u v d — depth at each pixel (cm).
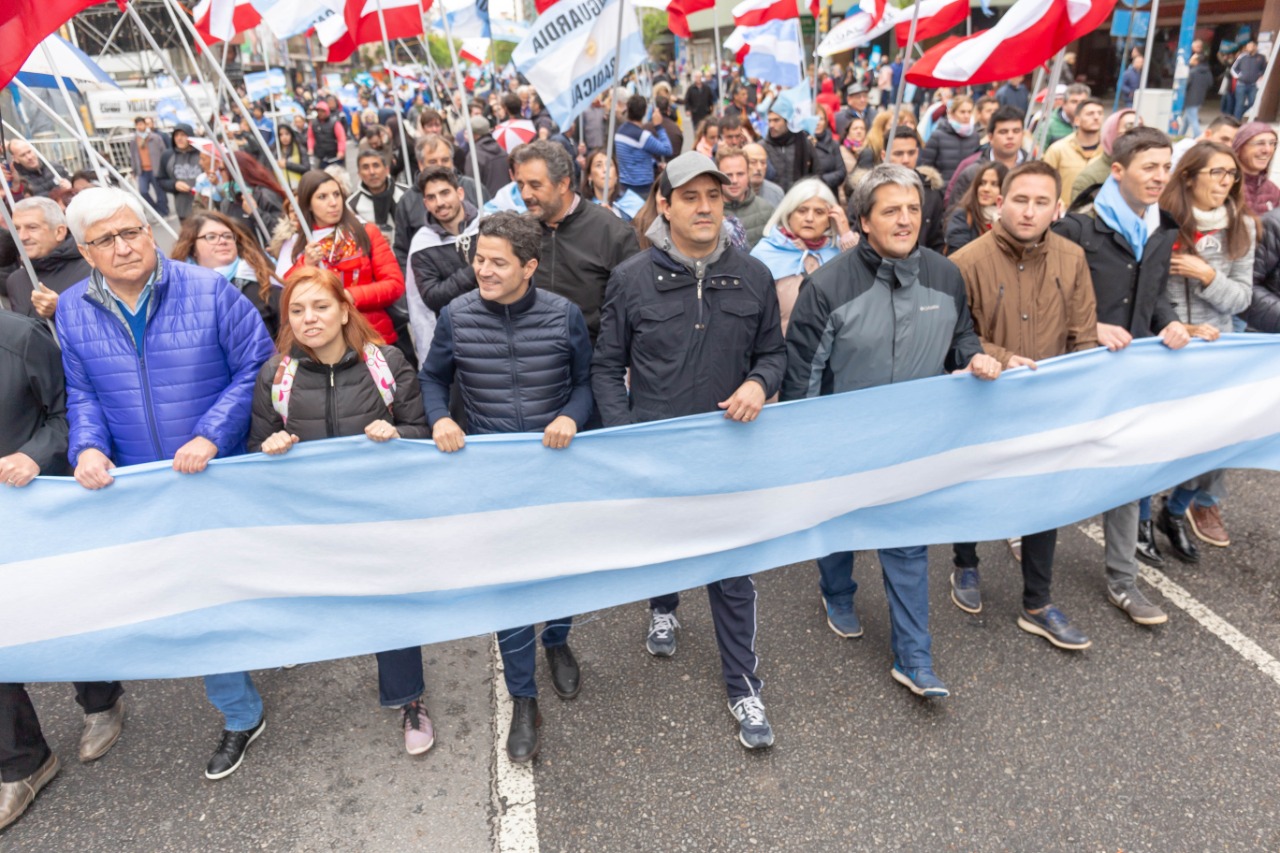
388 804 280
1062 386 311
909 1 1353
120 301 269
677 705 317
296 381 273
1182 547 393
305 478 270
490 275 267
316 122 1620
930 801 270
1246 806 262
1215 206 345
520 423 289
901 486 310
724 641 300
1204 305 359
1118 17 818
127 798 287
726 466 292
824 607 376
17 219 361
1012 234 305
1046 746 289
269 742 309
